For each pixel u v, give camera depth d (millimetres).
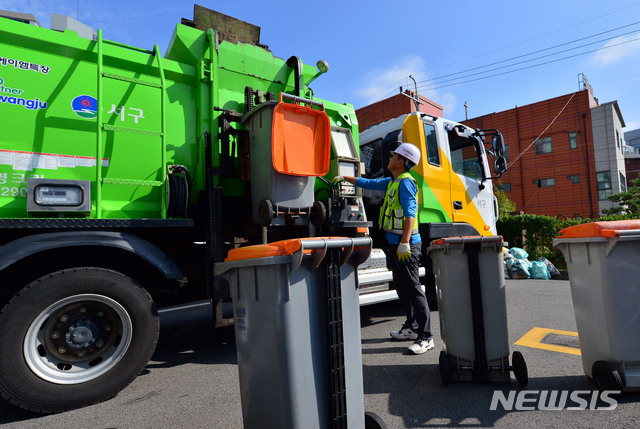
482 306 2621
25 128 2645
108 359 2574
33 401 2279
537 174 24875
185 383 2855
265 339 1530
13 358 2236
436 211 4922
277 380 1481
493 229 5754
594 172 22797
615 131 23047
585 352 2561
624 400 2293
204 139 3328
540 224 10070
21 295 2281
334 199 3932
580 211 23188
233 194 3613
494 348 2611
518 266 8055
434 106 19438
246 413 1643
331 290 1598
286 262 1477
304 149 3295
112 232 2674
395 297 4438
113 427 2182
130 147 3049
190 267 3361
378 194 5676
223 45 3617
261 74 3863
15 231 2494
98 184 2738
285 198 3213
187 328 4719
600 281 2377
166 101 3295
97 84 2889
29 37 2686
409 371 2959
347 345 1664
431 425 2100
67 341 2465
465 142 5578
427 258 4973
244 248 1672
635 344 2291
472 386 2615
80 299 2449
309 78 4281
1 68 2588
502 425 2066
